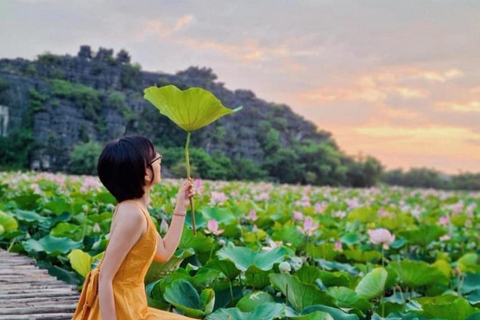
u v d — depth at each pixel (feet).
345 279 19.29
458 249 37.83
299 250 25.61
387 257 32.83
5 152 219.20
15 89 231.71
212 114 12.56
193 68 291.58
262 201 51.16
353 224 36.65
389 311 18.37
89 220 26.78
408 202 83.05
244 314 13.28
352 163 276.82
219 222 26.30
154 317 11.02
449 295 19.08
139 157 10.77
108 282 10.52
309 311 13.88
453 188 297.74
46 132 228.02
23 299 16.22
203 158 206.49
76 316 11.18
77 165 209.46
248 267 16.05
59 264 22.80
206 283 15.74
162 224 18.72
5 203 33.99
